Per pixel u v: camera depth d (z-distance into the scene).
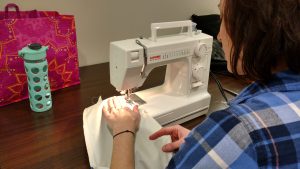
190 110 1.12
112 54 0.97
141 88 1.34
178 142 0.75
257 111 0.48
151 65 0.99
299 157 0.46
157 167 0.82
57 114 1.09
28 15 1.18
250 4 0.47
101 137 0.88
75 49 1.29
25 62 1.03
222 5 0.55
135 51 0.92
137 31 1.71
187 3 1.88
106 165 0.83
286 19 0.46
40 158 0.85
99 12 1.51
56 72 1.25
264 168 0.46
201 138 0.50
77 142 0.93
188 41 1.04
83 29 1.49
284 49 0.48
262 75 0.52
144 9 1.68
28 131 0.98
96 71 1.53
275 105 0.48
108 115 0.90
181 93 1.15
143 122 0.91
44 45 1.16
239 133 0.46
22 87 1.16
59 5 1.37
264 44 0.48
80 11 1.45
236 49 0.53
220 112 0.50
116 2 1.55
